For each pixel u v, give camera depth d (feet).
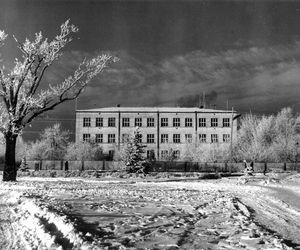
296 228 39.37
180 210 43.21
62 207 42.04
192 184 95.86
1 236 28.94
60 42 102.42
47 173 137.90
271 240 27.84
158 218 36.73
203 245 25.93
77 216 36.50
